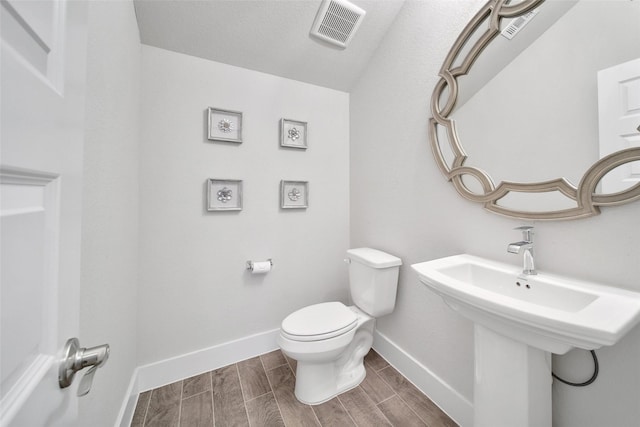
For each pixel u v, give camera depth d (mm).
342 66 1779
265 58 1616
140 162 1370
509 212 975
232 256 1615
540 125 905
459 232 1183
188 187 1489
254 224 1677
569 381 823
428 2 1331
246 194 1647
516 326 659
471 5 1125
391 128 1580
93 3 746
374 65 1725
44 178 335
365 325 1510
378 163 1696
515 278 875
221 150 1572
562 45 851
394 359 1557
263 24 1446
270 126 1718
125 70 1072
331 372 1319
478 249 1104
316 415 1202
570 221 833
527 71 943
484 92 1082
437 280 828
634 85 707
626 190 709
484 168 1078
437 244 1291
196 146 1506
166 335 1445
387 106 1612
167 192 1438
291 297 1811
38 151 312
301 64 1707
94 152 766
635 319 559
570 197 825
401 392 1353
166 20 1314
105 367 870
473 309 775
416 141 1403
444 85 1232
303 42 1583
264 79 1695
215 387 1396
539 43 912
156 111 1405
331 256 1955
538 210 902
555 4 871
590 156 785
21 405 270
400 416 1199
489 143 1061
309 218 1865
